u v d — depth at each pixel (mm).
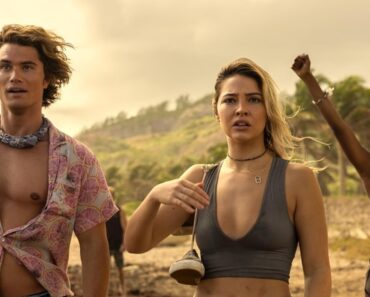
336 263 21609
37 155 4250
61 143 4273
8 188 4180
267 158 4125
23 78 4227
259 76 4113
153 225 4141
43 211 4145
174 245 25828
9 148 4250
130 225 4055
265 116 4137
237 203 4008
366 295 5016
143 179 111250
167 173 102375
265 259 3922
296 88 44750
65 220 4219
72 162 4262
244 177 4066
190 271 3928
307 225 4004
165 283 17547
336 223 31875
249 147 4117
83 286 4367
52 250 4195
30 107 4254
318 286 3945
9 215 4160
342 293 17047
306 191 4023
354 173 65250
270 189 4016
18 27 4285
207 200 3832
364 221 31641
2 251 4109
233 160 4141
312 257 3992
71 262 19297
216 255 3977
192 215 4172
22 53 4242
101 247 4375
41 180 4207
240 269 3922
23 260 4105
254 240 3918
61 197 4191
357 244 27281
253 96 4098
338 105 53281
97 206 4336
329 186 66688
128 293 17141
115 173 118125
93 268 4352
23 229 4109
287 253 3977
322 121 45531
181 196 3834
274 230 3936
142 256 22375
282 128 4188
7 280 4105
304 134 44750
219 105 4145
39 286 4164
